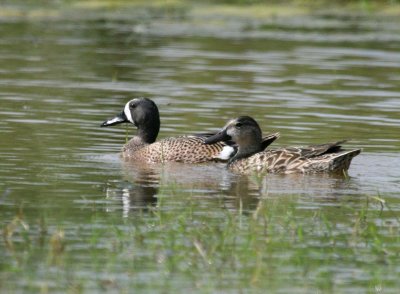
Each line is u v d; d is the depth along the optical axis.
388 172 15.57
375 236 11.74
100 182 14.56
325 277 10.57
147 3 34.88
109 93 21.44
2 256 10.98
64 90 21.62
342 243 11.66
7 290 10.01
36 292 9.98
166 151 16.81
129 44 27.64
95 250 11.23
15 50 26.25
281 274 10.63
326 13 33.34
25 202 13.14
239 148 16.59
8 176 14.60
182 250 11.31
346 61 25.62
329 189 14.42
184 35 29.22
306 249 11.43
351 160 16.03
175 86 22.27
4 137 17.23
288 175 15.50
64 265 10.74
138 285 10.25
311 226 12.32
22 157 15.90
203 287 10.23
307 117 19.33
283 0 35.28
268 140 16.66
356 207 13.27
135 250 11.28
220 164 16.70
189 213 12.78
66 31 29.34
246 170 15.94
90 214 12.65
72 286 10.15
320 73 24.02
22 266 10.69
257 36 29.14
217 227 12.10
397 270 10.84
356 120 19.17
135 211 12.88
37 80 22.56
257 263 10.84
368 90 22.14
